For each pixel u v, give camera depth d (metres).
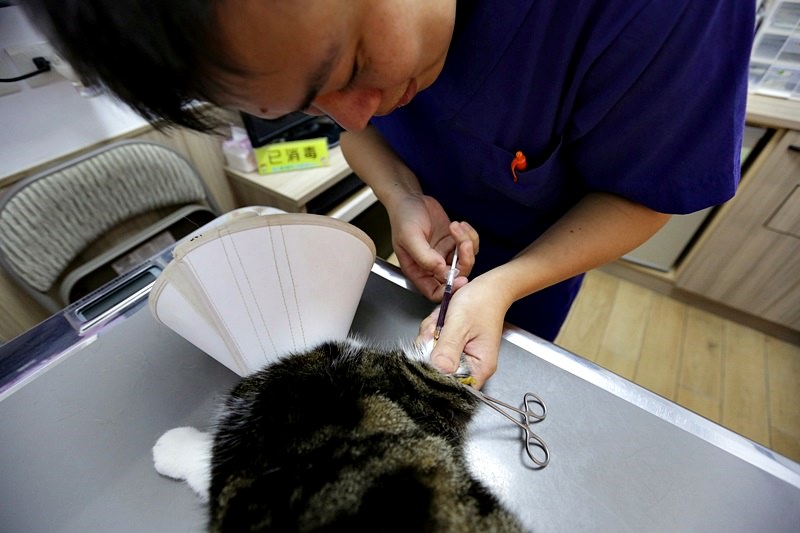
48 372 0.37
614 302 1.37
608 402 0.33
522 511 0.27
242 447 0.25
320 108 0.30
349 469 0.23
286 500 0.22
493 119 0.45
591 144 0.42
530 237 0.61
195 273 0.29
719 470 0.29
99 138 0.84
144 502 0.29
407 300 0.43
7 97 0.72
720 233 1.12
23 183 0.67
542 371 0.36
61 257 0.73
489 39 0.38
